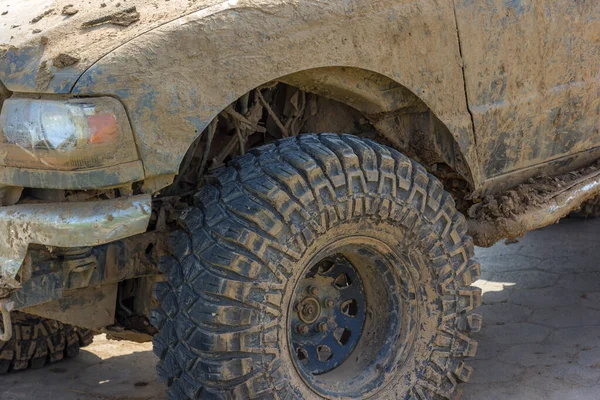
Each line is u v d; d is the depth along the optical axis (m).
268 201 3.23
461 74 3.89
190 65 3.05
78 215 2.97
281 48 3.24
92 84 2.89
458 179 4.32
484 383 4.41
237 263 3.15
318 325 3.76
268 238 3.20
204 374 3.18
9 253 3.10
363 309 3.83
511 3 4.04
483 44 3.95
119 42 2.99
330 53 3.38
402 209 3.54
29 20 3.40
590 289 6.05
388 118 3.91
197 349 3.18
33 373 4.69
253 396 3.23
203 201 3.36
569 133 4.54
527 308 5.66
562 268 6.56
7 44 3.14
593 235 7.43
